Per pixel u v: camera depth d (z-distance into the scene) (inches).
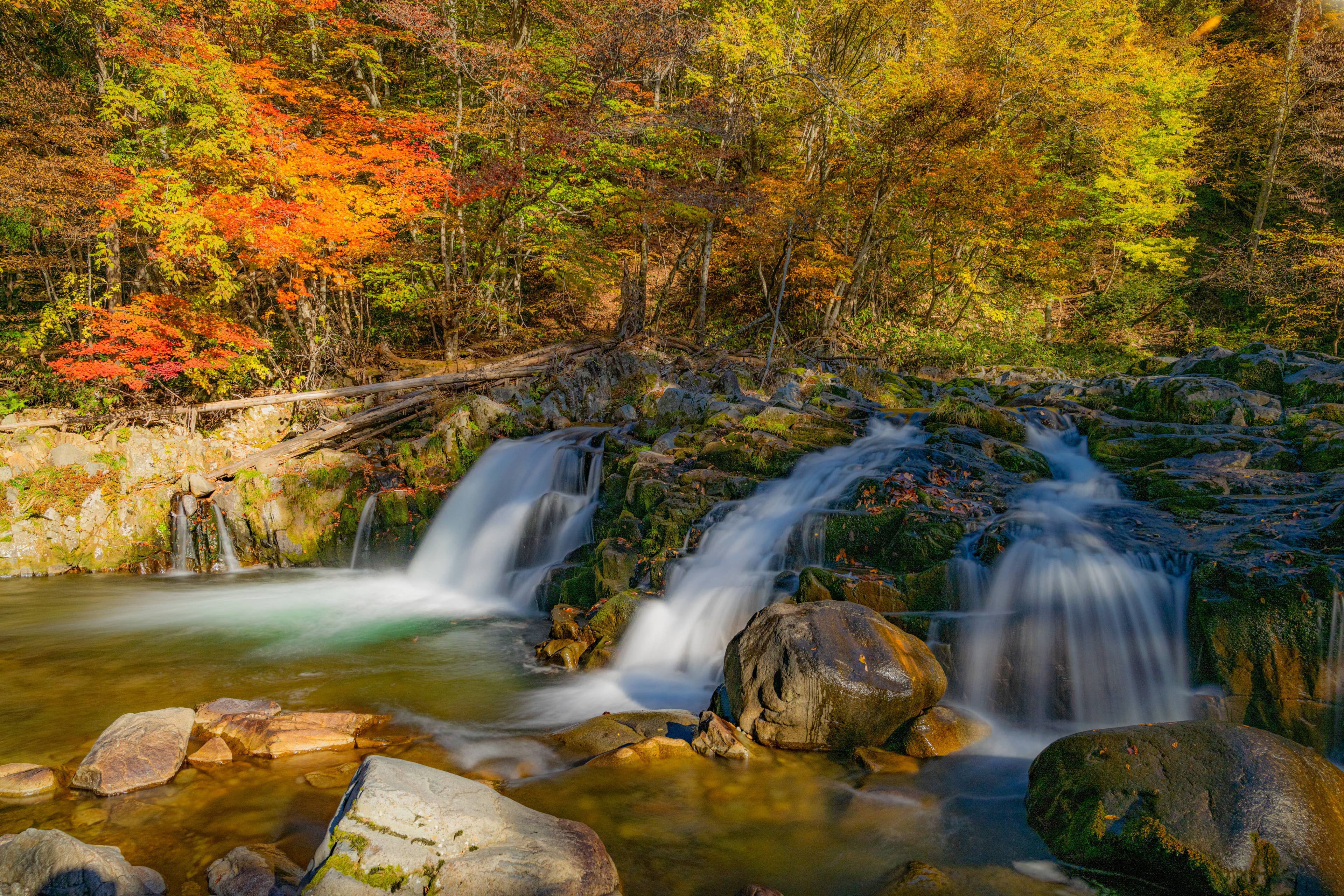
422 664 272.5
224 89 434.0
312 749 193.6
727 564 281.3
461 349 666.8
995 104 666.8
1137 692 203.9
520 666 271.3
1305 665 181.6
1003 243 690.2
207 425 486.9
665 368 571.2
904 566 251.9
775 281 757.3
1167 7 947.3
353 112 572.1
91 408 481.4
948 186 636.1
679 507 323.0
